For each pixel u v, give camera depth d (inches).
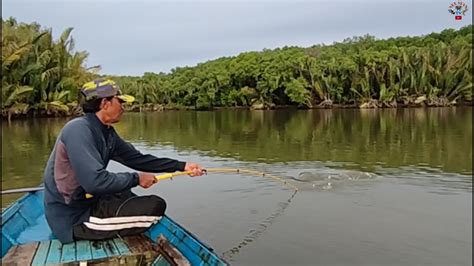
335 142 807.1
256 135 966.4
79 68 1739.7
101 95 166.4
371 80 2365.9
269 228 310.0
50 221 170.1
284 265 249.9
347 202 372.5
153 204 175.3
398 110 2026.3
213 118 1692.9
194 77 2699.3
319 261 256.2
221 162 605.3
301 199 383.2
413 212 343.6
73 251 163.8
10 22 1557.6
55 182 164.7
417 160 586.9
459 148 691.4
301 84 2326.5
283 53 2527.1
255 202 374.9
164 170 195.3
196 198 387.9
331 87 2386.8
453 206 357.4
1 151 704.4
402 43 2760.8
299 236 294.2
